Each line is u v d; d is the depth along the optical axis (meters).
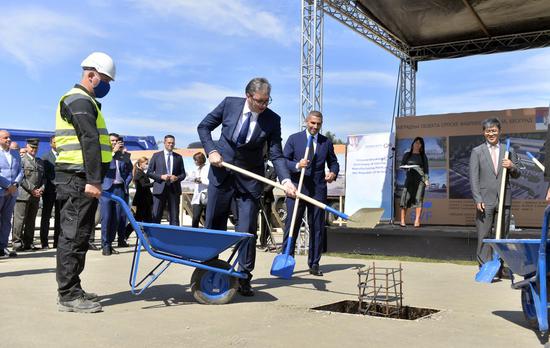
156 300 4.72
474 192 6.52
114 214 8.84
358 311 4.71
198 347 3.22
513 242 3.57
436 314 4.32
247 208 4.96
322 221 6.57
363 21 11.08
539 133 9.74
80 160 4.16
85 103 4.08
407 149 11.02
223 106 4.98
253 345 3.29
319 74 9.09
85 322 3.81
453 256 8.17
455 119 10.62
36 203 9.79
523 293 3.94
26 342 3.25
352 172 12.05
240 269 4.98
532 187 9.70
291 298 4.96
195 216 10.02
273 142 5.05
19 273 6.38
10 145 8.72
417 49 12.70
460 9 10.43
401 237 8.64
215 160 4.75
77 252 4.16
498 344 3.40
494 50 12.33
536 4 10.21
